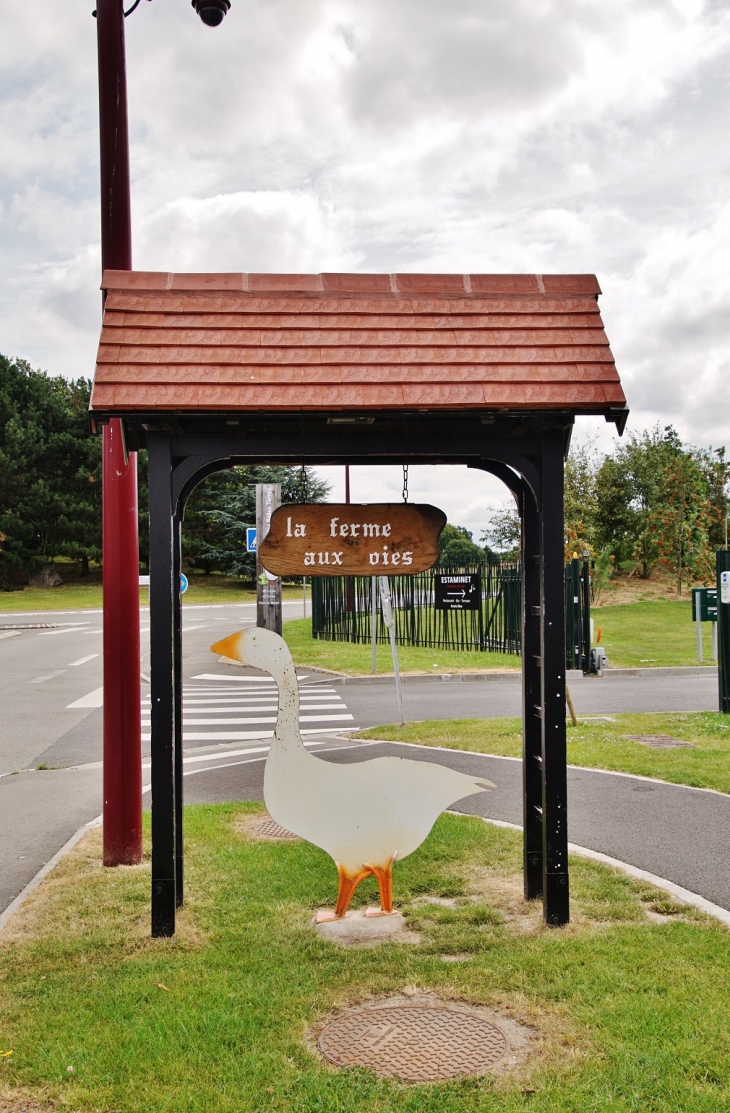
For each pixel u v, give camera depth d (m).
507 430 5.45
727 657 11.93
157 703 4.73
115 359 4.66
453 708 13.61
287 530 5.03
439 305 5.00
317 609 25.09
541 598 4.92
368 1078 3.36
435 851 6.15
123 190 6.40
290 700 5.00
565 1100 3.19
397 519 5.07
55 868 6.14
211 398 4.58
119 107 6.39
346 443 4.90
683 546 32.38
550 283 5.15
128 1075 3.42
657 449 33.91
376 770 5.03
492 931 4.79
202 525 56.25
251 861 6.04
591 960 4.34
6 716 13.86
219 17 7.02
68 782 9.37
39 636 28.95
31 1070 3.46
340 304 4.95
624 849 6.29
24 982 4.27
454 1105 3.17
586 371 4.81
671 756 9.19
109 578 6.17
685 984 4.06
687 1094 3.20
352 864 4.96
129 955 4.55
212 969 4.35
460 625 26.69
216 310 4.87
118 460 6.14
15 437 50.47
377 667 18.41
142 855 6.33
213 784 9.02
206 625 31.83
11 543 51.03
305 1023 3.80
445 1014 3.87
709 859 6.06
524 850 5.27
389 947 4.58
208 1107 3.20
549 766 4.86
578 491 32.66
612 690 15.23
